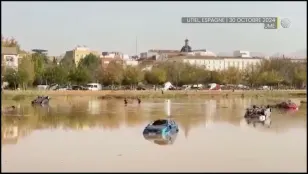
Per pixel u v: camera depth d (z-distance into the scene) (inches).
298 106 3294.8
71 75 5413.4
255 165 1009.5
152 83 6033.5
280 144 1315.2
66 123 1990.7
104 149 1248.8
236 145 1300.4
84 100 3890.3
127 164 1023.6
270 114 2436.0
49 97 3794.3
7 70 4426.7
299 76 6166.3
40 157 1116.5
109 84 5797.2
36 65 5142.7
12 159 1087.0
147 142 1385.3
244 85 6609.3
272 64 6820.9
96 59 7204.7
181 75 6461.6
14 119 2170.3
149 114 2513.5
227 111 2758.4
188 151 1200.8
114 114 2504.9
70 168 981.8
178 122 2031.3
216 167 987.9
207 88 5949.8
